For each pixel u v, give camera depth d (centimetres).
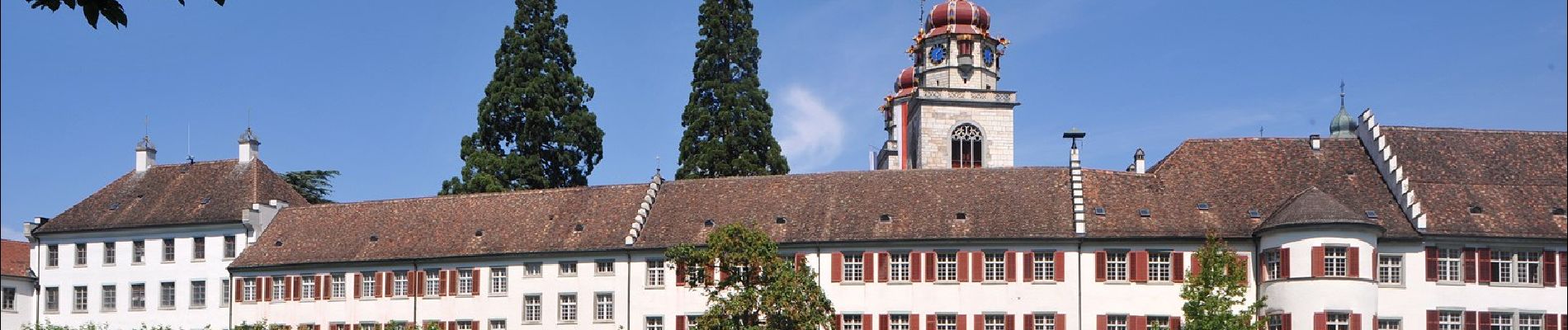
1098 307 8050
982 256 8175
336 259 9244
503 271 8894
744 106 10938
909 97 13388
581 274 8706
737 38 11212
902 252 8250
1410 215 8012
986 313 8112
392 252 9169
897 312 8188
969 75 12656
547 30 11169
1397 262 7956
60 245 10131
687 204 8831
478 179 10512
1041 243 8138
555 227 8950
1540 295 7975
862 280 8281
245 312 9431
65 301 10031
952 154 12419
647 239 8619
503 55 11119
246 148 10375
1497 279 8000
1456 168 8450
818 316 7012
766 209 8669
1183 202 8356
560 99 11100
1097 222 8194
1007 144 12494
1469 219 8069
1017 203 8362
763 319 7094
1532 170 8469
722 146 10794
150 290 9825
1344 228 7694
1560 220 8112
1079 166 8381
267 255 9469
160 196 10188
